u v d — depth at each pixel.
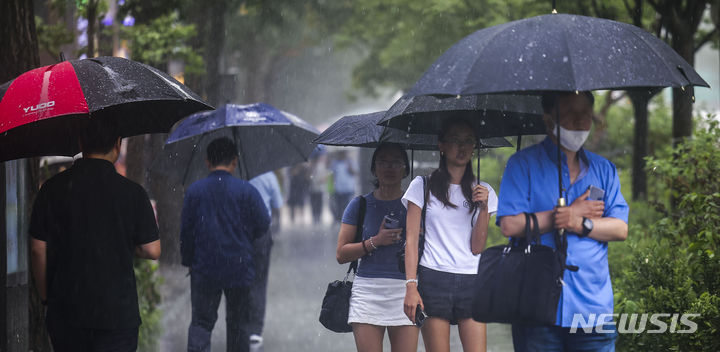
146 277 29.16
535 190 13.25
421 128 17.91
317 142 19.50
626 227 13.09
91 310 15.10
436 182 16.36
